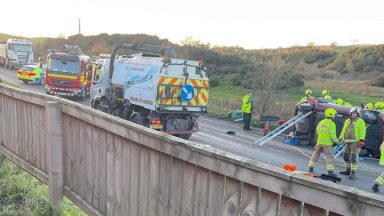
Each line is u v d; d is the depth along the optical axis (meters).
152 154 3.03
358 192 1.71
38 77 28.17
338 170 10.58
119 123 3.29
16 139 5.61
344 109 12.74
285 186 2.03
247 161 2.23
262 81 20.53
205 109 12.45
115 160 3.52
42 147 4.75
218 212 2.48
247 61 37.88
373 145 12.56
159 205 2.99
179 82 11.84
